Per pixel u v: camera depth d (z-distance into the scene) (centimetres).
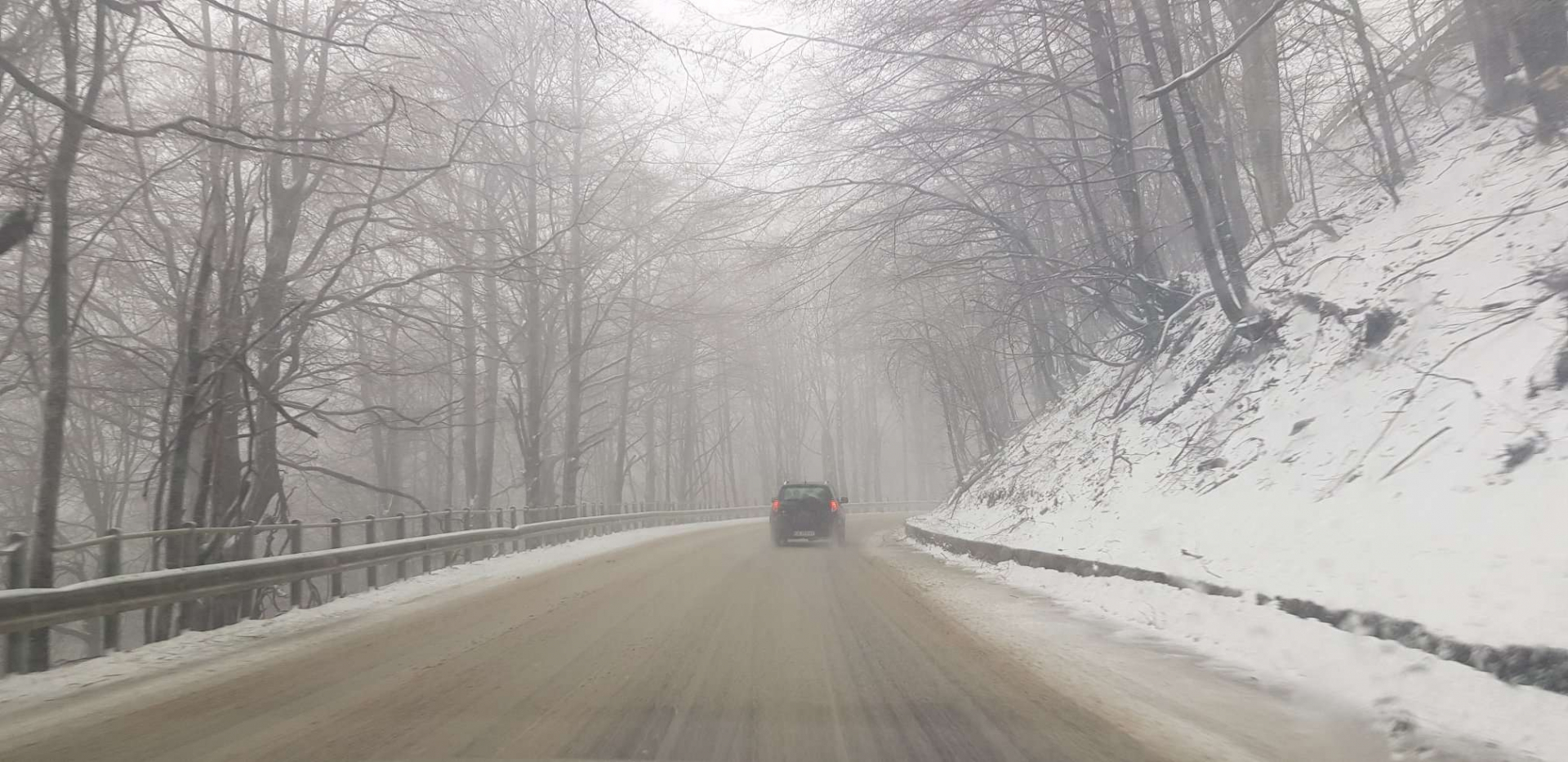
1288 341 1541
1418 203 1582
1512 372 1045
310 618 1199
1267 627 859
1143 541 1305
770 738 594
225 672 845
